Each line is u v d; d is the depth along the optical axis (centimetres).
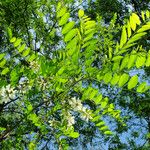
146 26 186
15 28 866
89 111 274
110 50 204
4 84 261
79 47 209
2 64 248
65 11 200
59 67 224
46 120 298
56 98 270
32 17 905
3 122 554
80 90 252
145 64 193
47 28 960
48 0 938
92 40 207
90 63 215
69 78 236
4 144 388
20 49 242
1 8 821
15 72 248
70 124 292
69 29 202
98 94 248
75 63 216
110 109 273
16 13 841
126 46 194
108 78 206
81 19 203
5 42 785
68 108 279
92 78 217
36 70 245
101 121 274
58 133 313
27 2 852
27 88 269
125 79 202
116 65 201
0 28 818
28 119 308
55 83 248
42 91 268
